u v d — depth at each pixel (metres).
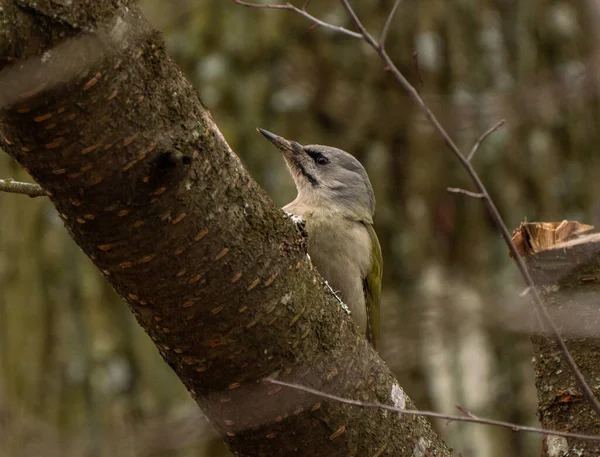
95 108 4.36
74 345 11.31
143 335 11.30
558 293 6.17
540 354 6.30
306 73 11.48
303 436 5.11
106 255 4.70
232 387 4.97
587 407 5.99
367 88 11.59
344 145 11.48
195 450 10.56
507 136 11.82
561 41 12.66
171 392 11.08
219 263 4.74
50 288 11.52
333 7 11.64
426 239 11.37
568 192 12.15
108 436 10.61
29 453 10.89
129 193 4.52
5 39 4.12
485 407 10.74
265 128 11.38
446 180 11.59
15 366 11.37
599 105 12.45
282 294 4.93
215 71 11.47
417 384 10.76
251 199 4.88
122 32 4.36
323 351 5.07
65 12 4.20
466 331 10.77
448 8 12.06
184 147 4.57
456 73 11.90
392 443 5.32
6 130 4.41
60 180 4.48
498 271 11.38
